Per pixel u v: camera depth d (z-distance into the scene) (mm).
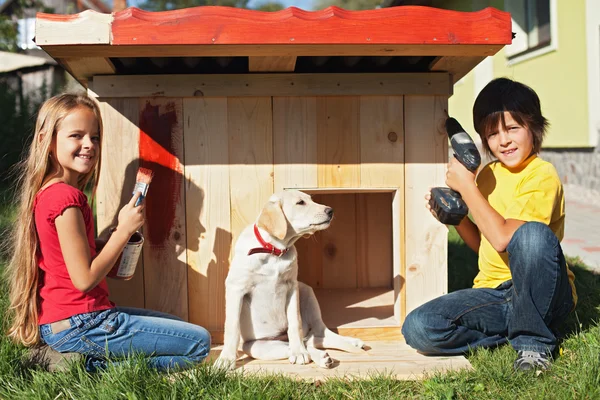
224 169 3041
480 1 10312
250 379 2414
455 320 2686
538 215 2613
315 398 2270
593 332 2773
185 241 3053
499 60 10211
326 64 3137
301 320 3047
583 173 8242
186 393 2238
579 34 7898
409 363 2672
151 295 3061
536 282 2461
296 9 2484
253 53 2633
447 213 2701
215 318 3084
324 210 2803
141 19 2432
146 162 3014
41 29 2418
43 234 2420
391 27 2512
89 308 2453
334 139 3057
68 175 2562
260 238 2814
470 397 2258
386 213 4383
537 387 2301
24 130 9625
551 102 8766
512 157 2727
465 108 11328
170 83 2980
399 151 3076
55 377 2365
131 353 2496
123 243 2490
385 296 4035
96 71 2922
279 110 3037
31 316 2482
